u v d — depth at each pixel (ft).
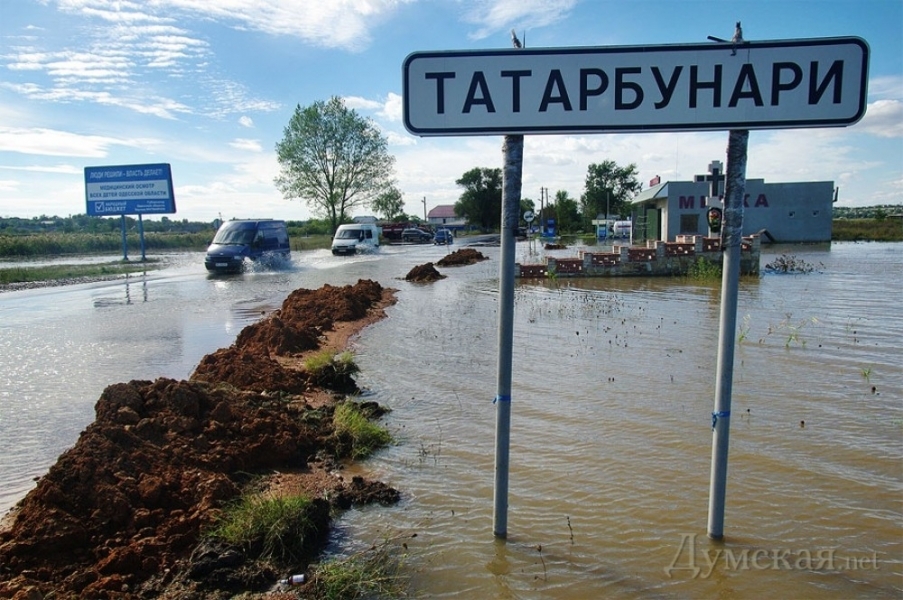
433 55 10.71
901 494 15.79
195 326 41.22
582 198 310.24
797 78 10.25
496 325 41.47
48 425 20.86
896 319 41.37
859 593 11.77
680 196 127.34
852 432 20.10
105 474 14.11
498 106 10.73
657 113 10.53
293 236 242.58
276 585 11.97
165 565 12.20
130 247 169.99
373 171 207.62
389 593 11.71
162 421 17.40
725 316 11.80
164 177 108.88
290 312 42.83
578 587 11.90
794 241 138.31
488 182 320.91
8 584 11.05
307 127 197.16
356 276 80.94
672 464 17.70
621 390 25.13
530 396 24.47
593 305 51.55
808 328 38.22
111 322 43.04
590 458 18.16
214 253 84.58
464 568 12.53
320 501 14.34
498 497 13.42
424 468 17.70
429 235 192.24
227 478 15.30
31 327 41.11
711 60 10.34
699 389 25.21
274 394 22.95
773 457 18.07
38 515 12.71
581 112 10.62
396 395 24.98
